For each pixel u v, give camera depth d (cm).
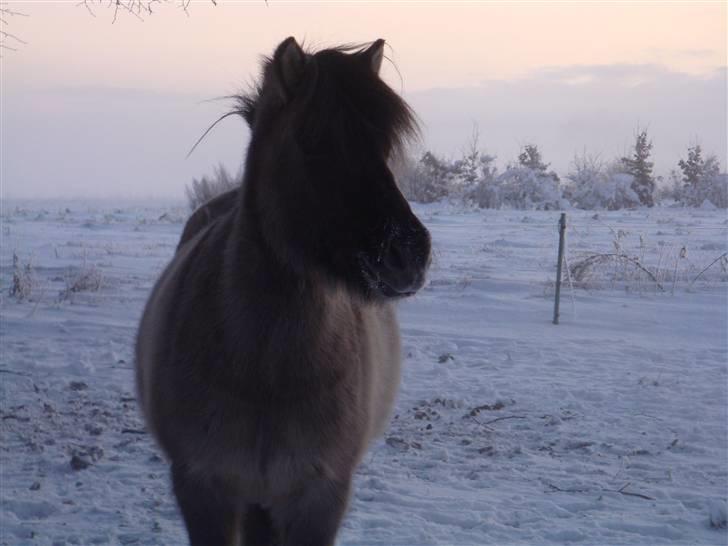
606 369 1107
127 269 2094
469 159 5100
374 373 439
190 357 398
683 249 1883
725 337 1337
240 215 396
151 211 5722
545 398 957
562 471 725
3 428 815
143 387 482
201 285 411
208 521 407
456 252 2445
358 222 354
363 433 414
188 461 403
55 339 1241
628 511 634
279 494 408
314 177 360
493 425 860
